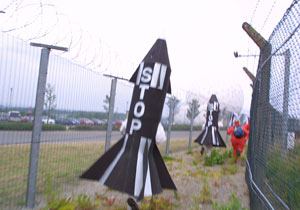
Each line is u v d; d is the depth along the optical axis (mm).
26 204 3941
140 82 3369
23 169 4055
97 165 3303
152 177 3199
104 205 4316
